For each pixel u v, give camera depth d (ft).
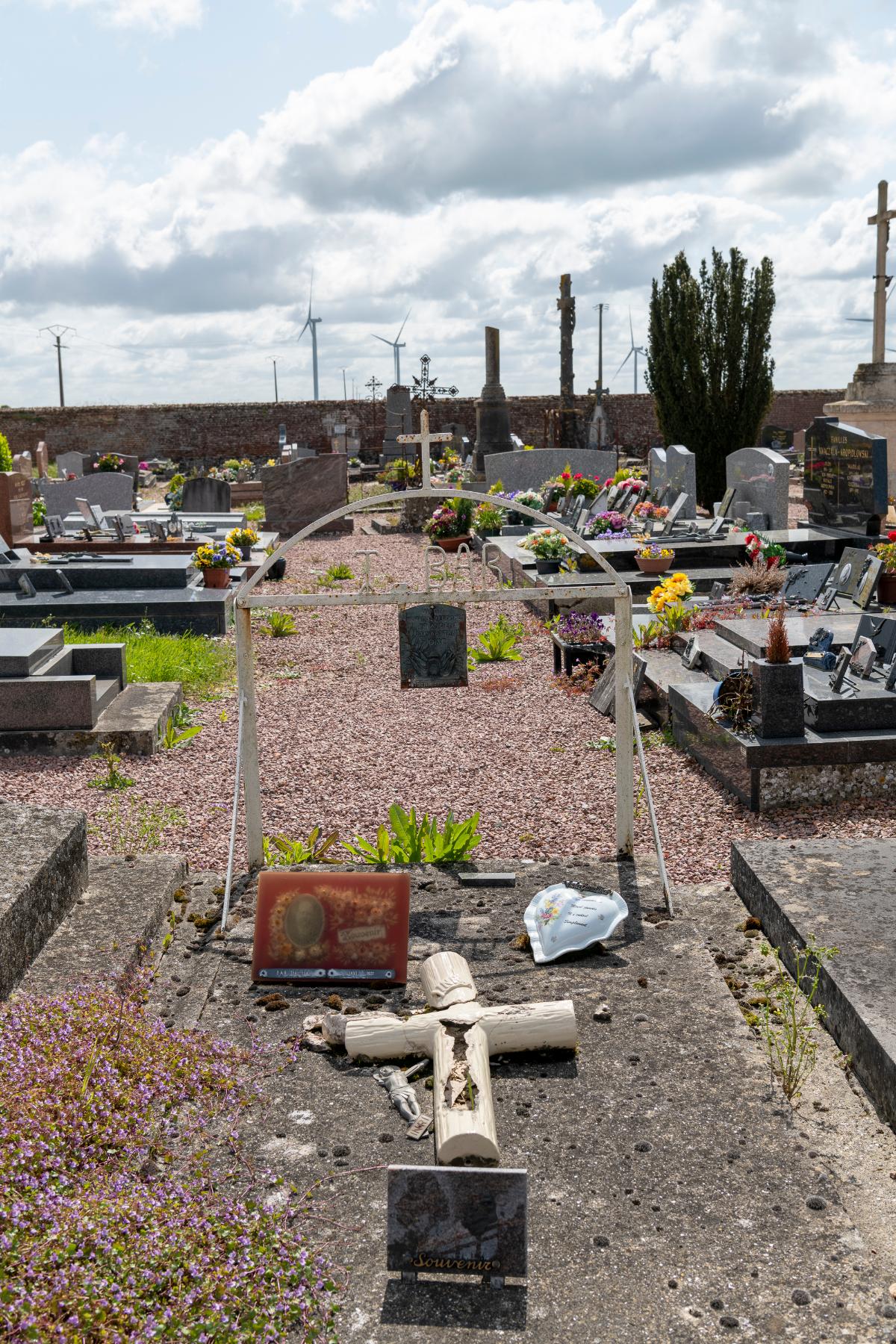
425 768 27.50
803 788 23.77
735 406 77.82
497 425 93.76
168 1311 8.60
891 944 15.08
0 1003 13.64
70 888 16.96
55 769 27.61
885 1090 12.64
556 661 37.65
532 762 27.78
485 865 19.57
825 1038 14.32
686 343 77.10
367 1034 13.50
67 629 43.45
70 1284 8.52
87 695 28.81
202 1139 11.74
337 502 79.71
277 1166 11.55
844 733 24.32
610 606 43.62
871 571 38.19
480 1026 13.32
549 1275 10.07
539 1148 11.86
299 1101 12.77
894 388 70.44
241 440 139.85
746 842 19.08
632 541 52.29
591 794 25.11
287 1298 9.25
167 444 139.13
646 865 19.62
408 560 64.54
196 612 44.24
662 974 15.58
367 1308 9.68
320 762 28.09
